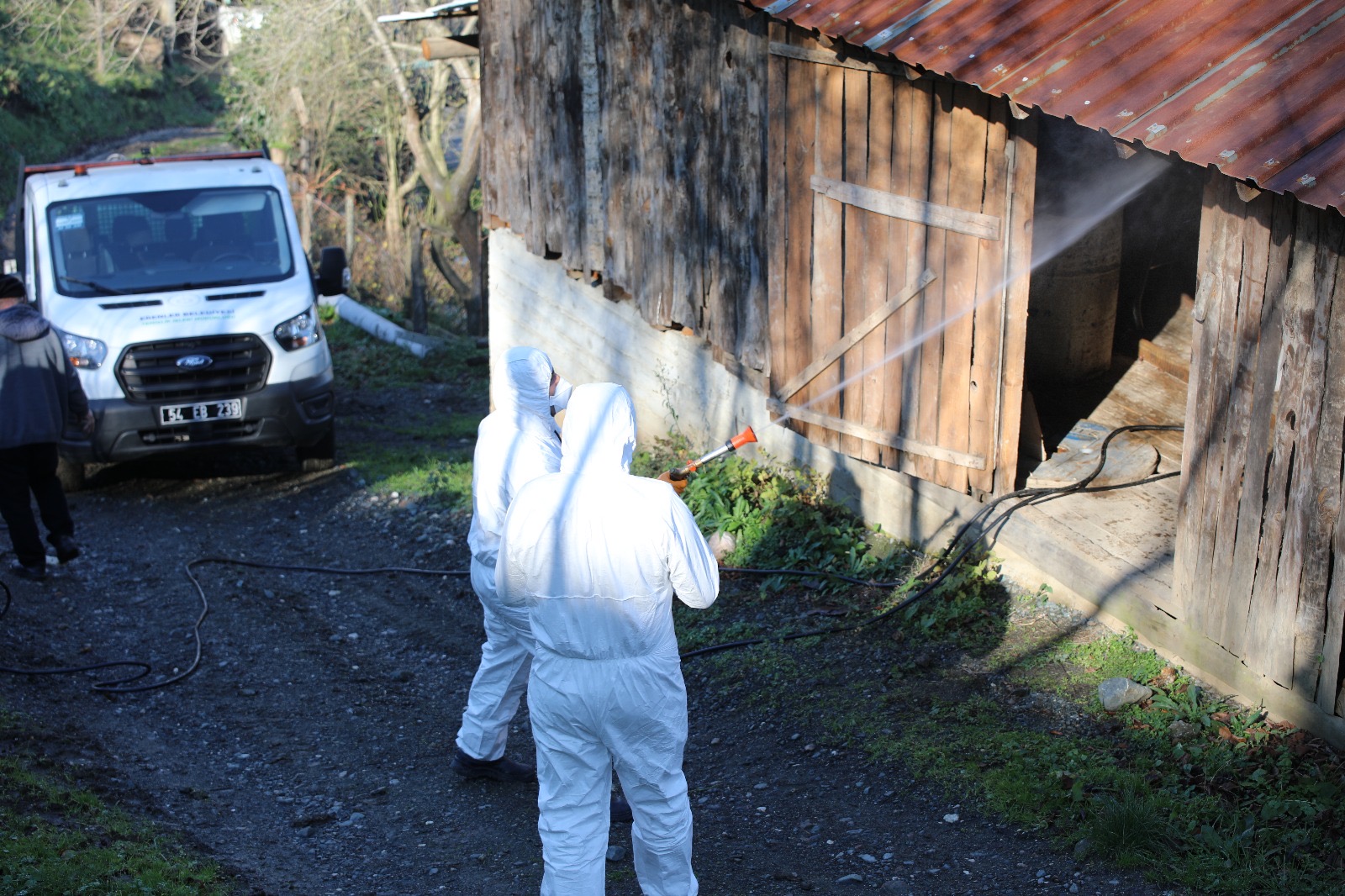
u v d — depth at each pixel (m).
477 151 16.64
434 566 7.57
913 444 5.59
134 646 6.48
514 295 10.54
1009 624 5.29
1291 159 3.47
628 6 7.59
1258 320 4.07
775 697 5.11
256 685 5.94
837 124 5.54
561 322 9.70
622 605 3.21
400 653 6.31
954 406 5.38
